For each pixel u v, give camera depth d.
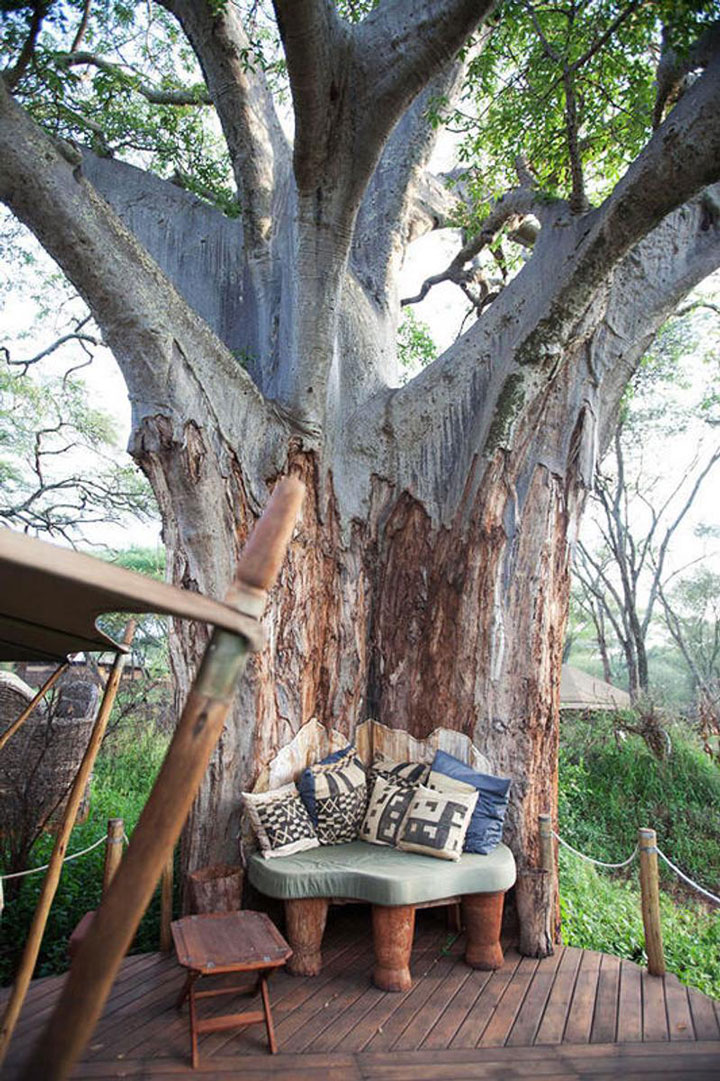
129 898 1.21
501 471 5.73
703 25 4.29
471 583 5.74
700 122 4.36
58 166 4.41
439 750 5.66
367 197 7.29
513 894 5.37
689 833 10.96
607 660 22.70
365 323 6.55
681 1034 3.96
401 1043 3.84
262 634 1.38
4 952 5.20
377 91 4.61
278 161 6.70
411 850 4.88
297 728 5.52
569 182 6.48
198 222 7.06
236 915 4.13
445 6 4.36
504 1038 3.91
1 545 1.14
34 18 5.07
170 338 4.92
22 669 14.69
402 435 6.12
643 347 6.04
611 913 7.17
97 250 4.56
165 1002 4.20
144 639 15.00
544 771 5.58
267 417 5.49
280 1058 3.69
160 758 10.56
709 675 24.88
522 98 5.91
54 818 7.55
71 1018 1.16
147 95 7.84
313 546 5.77
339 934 5.25
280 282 6.40
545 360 5.62
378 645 6.02
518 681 5.61
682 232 5.95
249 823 5.13
